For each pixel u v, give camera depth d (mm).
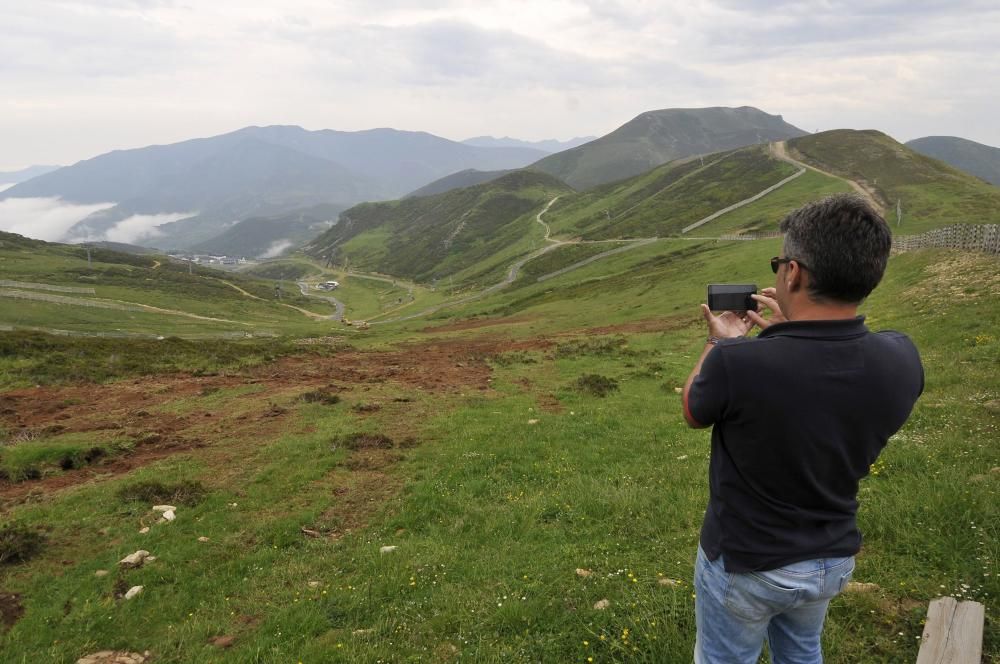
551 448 11883
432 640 5375
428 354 29531
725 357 2400
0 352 24516
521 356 26828
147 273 154250
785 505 2412
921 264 29922
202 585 7309
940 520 5809
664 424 13156
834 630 4484
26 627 6469
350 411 15992
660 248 110125
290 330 101500
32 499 10203
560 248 170375
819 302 2441
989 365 11859
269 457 12094
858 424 2303
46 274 133000
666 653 4500
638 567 6168
